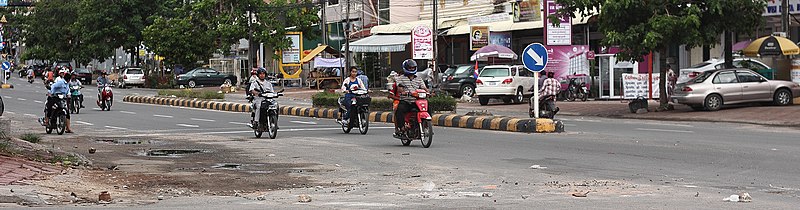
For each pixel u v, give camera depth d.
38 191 10.99
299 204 10.29
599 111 30.72
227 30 60.00
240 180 12.98
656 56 36.69
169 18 75.25
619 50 30.31
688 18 26.88
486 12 48.25
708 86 28.64
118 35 76.19
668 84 33.59
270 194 11.40
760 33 35.69
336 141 19.98
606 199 10.45
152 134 23.16
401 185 12.27
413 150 17.55
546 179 12.71
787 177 12.57
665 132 21.66
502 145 18.42
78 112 34.38
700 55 38.38
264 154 17.16
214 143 19.92
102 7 75.06
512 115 29.56
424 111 18.06
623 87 32.81
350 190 11.76
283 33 59.19
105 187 12.03
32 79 77.06
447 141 19.56
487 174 13.44
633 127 23.86
